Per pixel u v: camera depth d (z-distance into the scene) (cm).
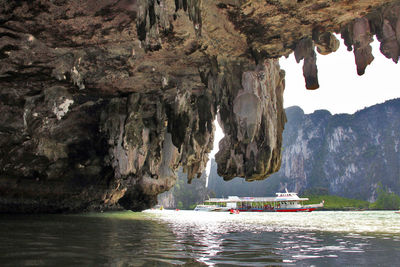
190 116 1680
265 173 1470
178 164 2552
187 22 1169
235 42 1330
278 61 1656
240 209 11138
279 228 1557
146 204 3397
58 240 789
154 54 1422
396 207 17088
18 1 991
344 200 19212
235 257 597
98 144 2305
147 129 2078
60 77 1381
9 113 1656
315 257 620
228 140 1631
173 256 588
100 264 482
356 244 870
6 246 657
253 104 1366
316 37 1207
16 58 1303
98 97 1862
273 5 1068
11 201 2130
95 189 2575
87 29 1169
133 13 1084
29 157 1995
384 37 1062
